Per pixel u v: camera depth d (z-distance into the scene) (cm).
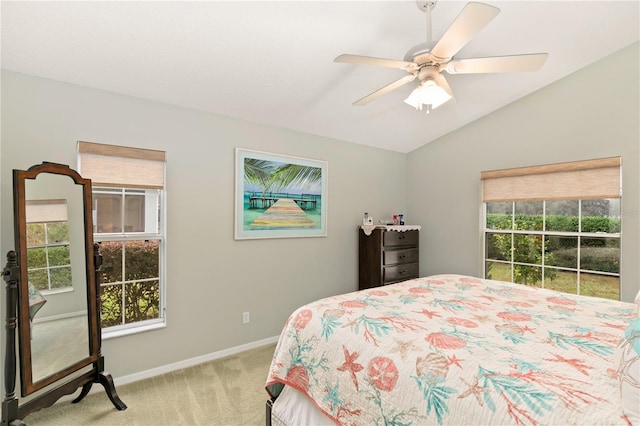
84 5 176
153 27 197
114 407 223
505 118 354
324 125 354
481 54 263
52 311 204
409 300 200
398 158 455
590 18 234
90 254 224
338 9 200
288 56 239
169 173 276
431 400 115
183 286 284
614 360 111
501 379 109
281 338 184
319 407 152
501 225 365
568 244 315
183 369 279
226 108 297
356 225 410
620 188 280
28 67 214
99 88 244
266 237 333
